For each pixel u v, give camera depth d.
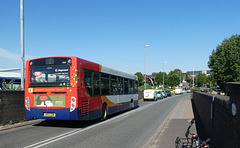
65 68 8.99
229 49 40.16
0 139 6.98
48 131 8.50
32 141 6.77
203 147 3.59
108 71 12.47
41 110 9.09
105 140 7.13
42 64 9.30
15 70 28.91
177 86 114.88
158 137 7.55
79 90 8.97
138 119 12.53
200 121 11.16
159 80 107.62
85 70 9.63
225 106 4.01
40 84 9.19
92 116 10.12
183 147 4.11
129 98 16.67
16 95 9.89
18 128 9.04
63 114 8.82
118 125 10.31
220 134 4.48
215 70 42.09
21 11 11.23
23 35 11.28
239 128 3.01
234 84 3.33
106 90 12.10
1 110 9.03
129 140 7.21
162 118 13.09
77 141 6.90
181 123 10.81
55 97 8.95
